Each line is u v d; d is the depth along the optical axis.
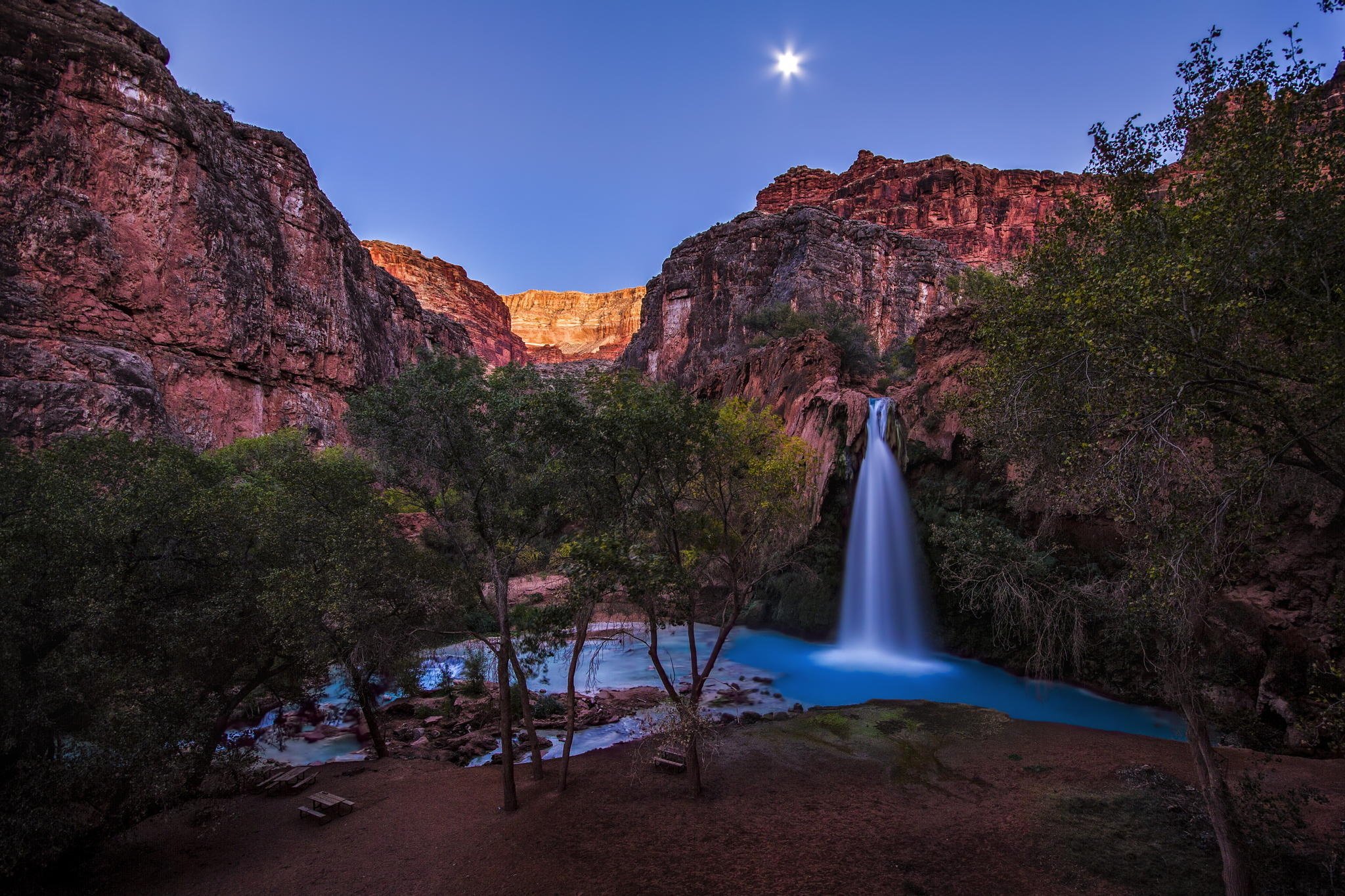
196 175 51.19
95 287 44.06
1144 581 9.18
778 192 145.50
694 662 13.63
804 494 15.94
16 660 9.55
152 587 12.21
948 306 87.75
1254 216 7.55
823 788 13.92
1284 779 13.07
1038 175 119.75
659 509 13.83
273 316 58.84
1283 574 17.52
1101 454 8.41
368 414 12.41
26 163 42.00
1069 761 15.20
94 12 46.75
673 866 10.70
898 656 29.83
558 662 29.94
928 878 10.14
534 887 10.21
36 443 37.56
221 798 14.19
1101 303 7.88
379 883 10.48
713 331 88.75
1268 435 7.93
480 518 12.98
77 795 9.64
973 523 14.03
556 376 13.55
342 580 12.99
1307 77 7.60
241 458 20.14
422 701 23.44
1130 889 9.55
